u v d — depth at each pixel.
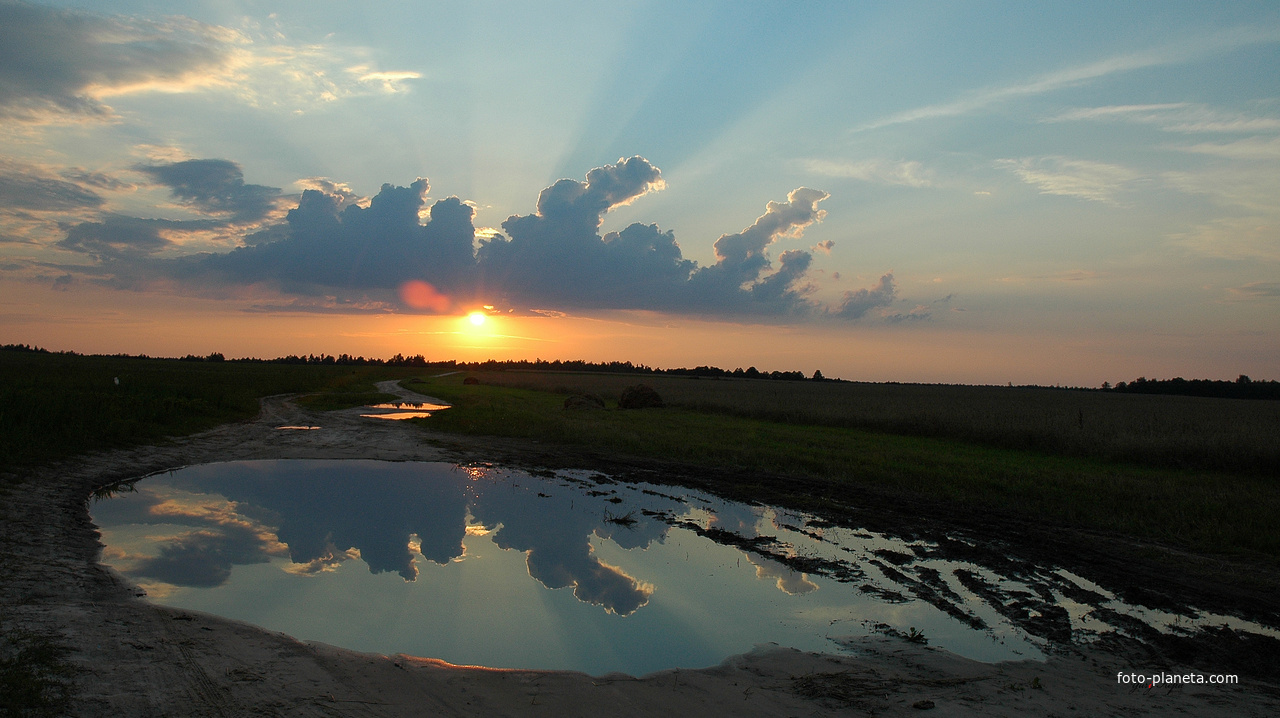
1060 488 13.01
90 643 4.95
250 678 4.62
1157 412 33.06
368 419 26.11
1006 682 5.09
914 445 19.94
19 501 9.66
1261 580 7.98
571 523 10.61
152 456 15.10
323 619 6.34
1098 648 5.91
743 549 9.10
